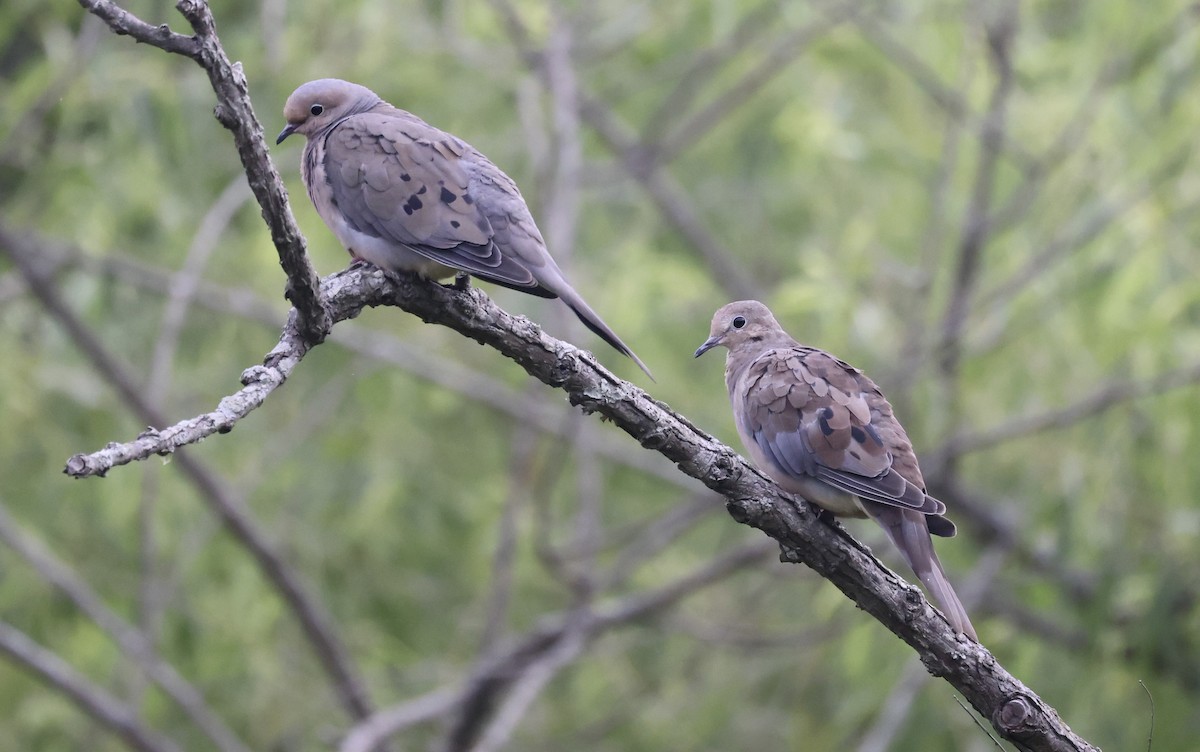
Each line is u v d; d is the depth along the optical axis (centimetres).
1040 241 1240
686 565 1543
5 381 1228
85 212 1224
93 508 1305
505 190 721
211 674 1286
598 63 1602
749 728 1516
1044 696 1206
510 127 1462
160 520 1251
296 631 1413
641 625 1323
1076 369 1166
